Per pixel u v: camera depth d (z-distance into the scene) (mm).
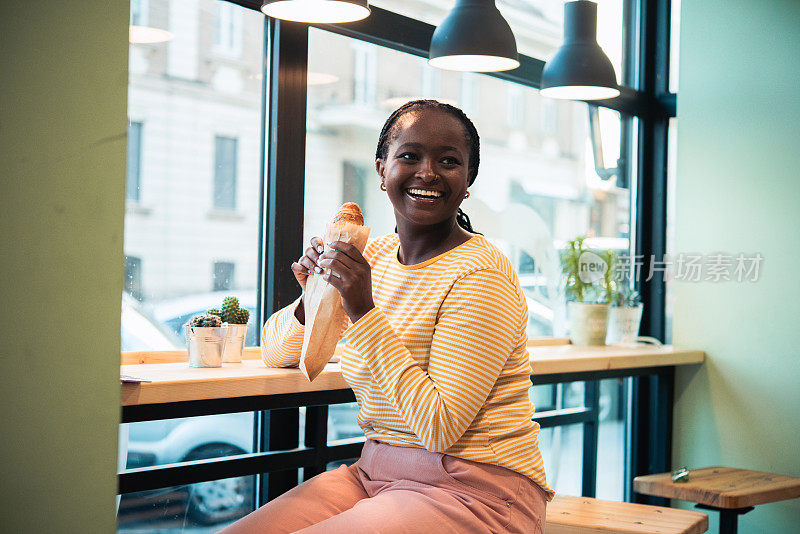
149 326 2379
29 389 1075
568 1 3248
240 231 2578
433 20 3096
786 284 3311
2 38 1055
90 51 1132
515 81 3430
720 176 3529
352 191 2869
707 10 3592
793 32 3328
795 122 3309
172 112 2418
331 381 2141
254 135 2609
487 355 1572
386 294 1736
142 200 2359
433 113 1718
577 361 2918
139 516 2369
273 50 2613
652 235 3943
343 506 1699
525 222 3500
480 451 1608
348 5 2199
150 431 2383
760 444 3371
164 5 2395
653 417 3711
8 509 1057
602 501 2465
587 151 3756
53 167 1098
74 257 1117
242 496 2590
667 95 3912
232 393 1942
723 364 3490
